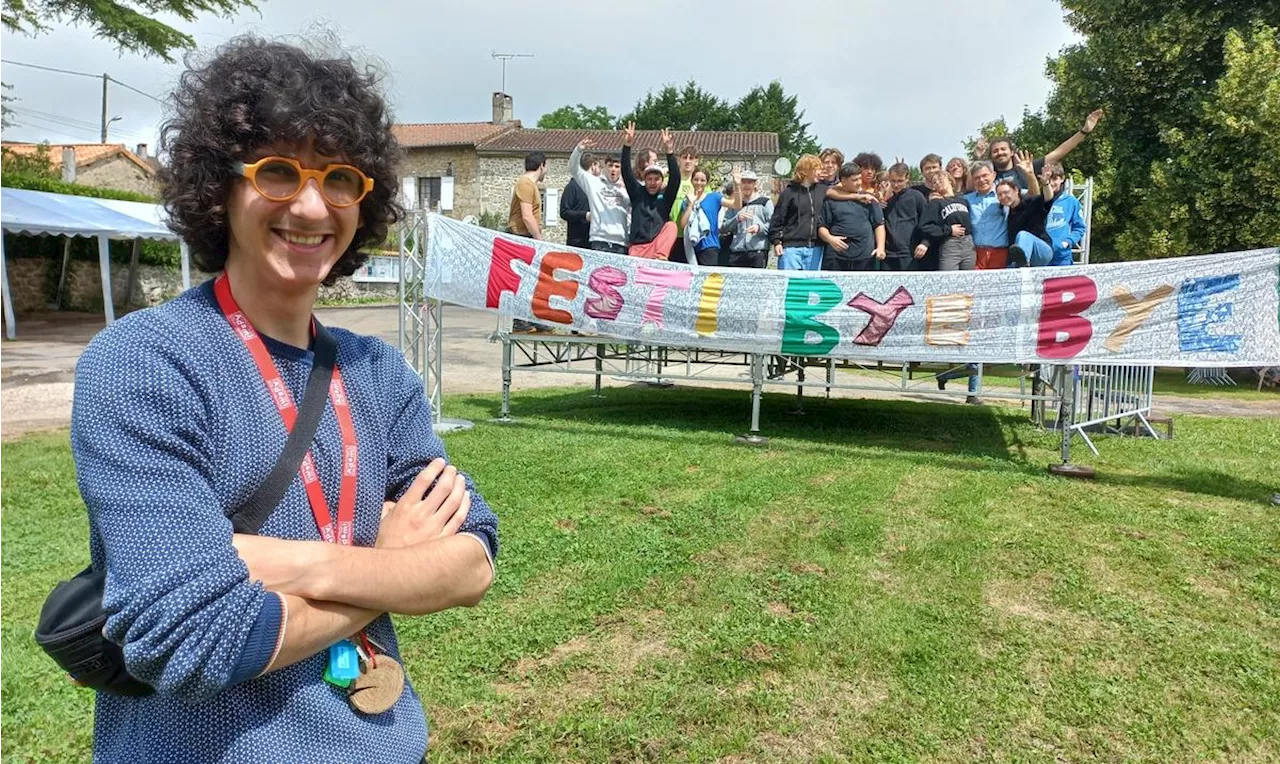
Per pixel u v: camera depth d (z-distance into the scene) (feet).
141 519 3.14
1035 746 9.34
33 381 34.71
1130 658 11.25
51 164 76.18
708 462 21.59
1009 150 27.86
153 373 3.37
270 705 3.53
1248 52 46.98
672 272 25.52
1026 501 18.43
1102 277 21.11
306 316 4.10
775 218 28.60
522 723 9.60
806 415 30.63
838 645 11.44
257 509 3.60
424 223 25.58
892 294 23.36
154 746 3.46
